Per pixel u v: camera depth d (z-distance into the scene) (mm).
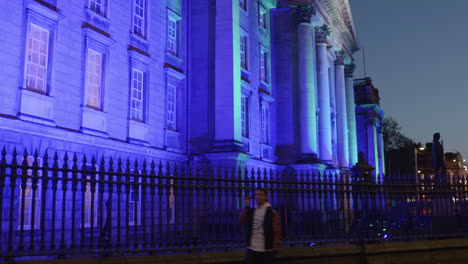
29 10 18469
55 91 19547
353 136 58500
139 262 10672
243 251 12297
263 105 37844
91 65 22078
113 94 23141
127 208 10805
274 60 40906
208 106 29469
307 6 40719
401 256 14672
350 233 14203
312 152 38812
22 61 18094
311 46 40688
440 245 15453
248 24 36156
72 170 10125
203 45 30203
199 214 11938
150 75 26188
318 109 44656
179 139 28562
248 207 10414
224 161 28219
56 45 19766
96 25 22328
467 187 16406
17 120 17344
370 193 14758
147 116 25516
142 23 26156
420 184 15727
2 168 9359
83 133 20531
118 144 22703
